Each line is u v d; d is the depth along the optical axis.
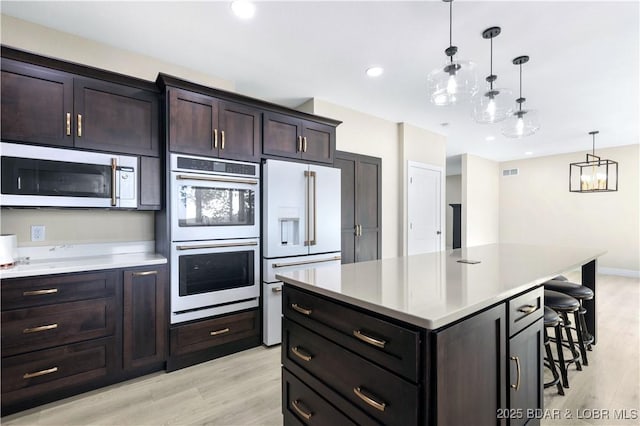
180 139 2.42
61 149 2.09
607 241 6.39
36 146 2.01
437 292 1.30
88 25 2.30
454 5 2.07
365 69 3.02
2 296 1.81
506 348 1.33
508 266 1.92
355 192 4.12
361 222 4.18
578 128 4.98
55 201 2.06
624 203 6.21
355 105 4.00
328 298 1.36
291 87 3.43
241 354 2.69
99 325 2.10
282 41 2.52
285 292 1.62
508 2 2.03
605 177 5.61
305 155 3.18
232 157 2.68
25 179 1.97
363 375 1.18
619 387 2.16
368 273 1.72
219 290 2.60
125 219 2.62
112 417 1.85
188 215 2.45
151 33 2.40
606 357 2.61
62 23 2.27
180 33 2.40
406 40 2.50
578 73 3.05
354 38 2.48
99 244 2.50
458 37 2.44
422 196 4.98
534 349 1.55
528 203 7.50
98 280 2.10
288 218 2.95
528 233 7.49
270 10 2.13
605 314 3.69
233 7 2.10
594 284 2.90
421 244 4.93
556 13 2.14
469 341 1.13
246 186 2.76
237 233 2.70
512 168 7.78
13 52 1.92
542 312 1.64
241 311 2.74
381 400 1.11
